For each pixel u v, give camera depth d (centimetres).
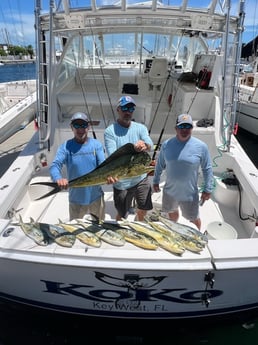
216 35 394
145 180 278
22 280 221
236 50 338
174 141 256
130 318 235
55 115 381
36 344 241
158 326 245
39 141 375
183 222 300
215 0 301
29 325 254
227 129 367
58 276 212
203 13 313
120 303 223
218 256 200
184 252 204
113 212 333
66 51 452
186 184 259
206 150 254
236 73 342
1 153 618
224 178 359
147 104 401
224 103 345
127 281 207
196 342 244
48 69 336
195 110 400
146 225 229
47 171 382
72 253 202
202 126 384
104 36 523
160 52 585
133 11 309
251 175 318
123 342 244
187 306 225
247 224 313
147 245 209
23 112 684
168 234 218
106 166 201
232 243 211
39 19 328
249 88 900
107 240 213
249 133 861
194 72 461
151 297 218
